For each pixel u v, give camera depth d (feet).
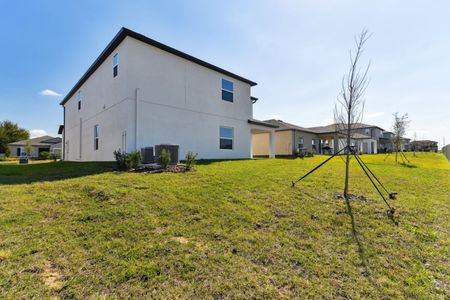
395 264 8.68
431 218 12.91
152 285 7.12
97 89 39.27
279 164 32.48
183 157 35.14
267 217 12.48
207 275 7.72
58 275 7.36
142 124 30.37
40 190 15.37
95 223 10.94
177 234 10.37
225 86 43.42
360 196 16.34
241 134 46.29
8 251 8.37
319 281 7.64
